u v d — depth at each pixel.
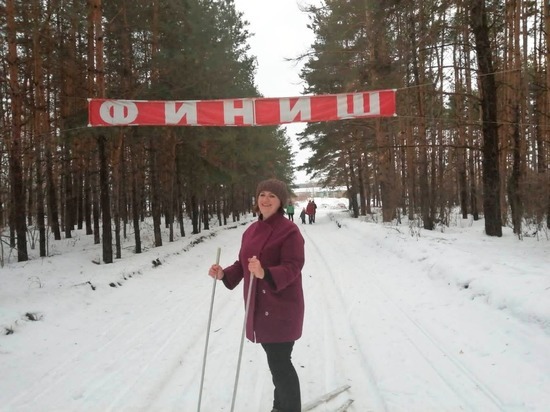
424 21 13.58
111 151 13.14
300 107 9.59
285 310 2.81
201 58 16.00
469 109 20.20
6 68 15.83
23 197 13.59
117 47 14.17
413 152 21.25
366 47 18.12
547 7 12.87
